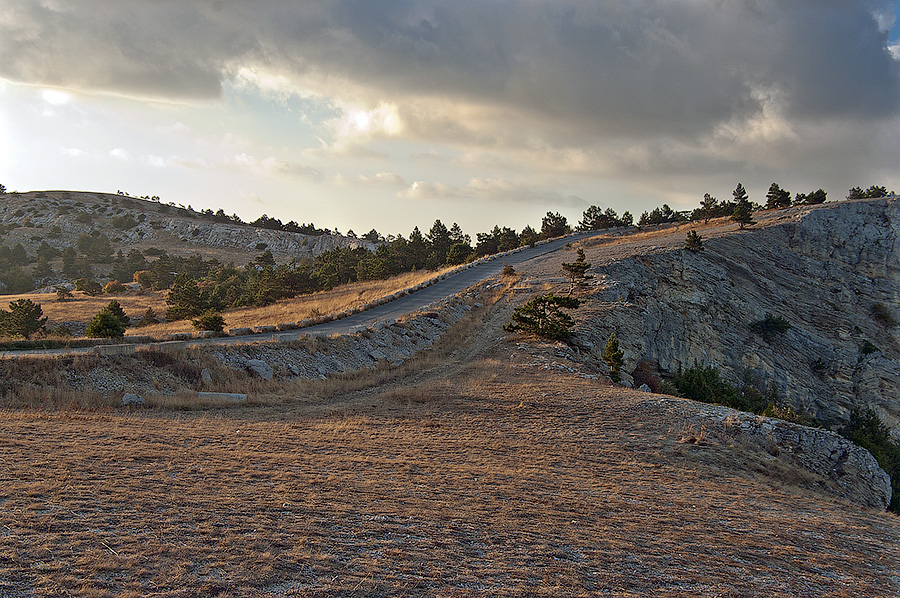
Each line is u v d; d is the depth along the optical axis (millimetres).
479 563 9062
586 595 8352
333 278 78250
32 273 120188
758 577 10148
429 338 41000
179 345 24953
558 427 21859
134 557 7652
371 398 25672
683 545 11289
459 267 77250
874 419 51750
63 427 15086
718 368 52031
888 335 68062
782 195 109875
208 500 10398
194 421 18344
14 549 7441
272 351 28734
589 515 12484
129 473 11547
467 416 22672
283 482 12164
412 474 14203
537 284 59375
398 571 8328
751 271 69500
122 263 127438
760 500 15906
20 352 22906
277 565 7961
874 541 13719
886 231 81562
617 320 46000
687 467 18438
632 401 25969
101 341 27609
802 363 57406
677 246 70312
